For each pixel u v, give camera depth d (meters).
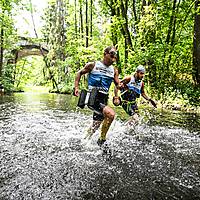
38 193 3.21
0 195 3.14
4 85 29.56
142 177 3.76
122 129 7.19
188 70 14.55
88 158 4.56
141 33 15.87
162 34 15.86
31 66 44.44
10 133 6.39
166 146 5.45
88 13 29.95
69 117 9.14
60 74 32.94
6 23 28.11
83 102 5.62
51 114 9.84
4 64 31.66
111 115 5.32
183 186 3.49
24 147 5.19
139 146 5.41
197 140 6.01
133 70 15.61
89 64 5.60
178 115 10.12
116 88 5.87
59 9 35.28
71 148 5.17
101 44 21.39
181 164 4.35
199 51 12.70
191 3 14.35
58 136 6.14
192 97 12.52
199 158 4.69
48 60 36.38
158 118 9.29
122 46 18.77
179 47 14.84
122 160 4.50
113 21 17.48
